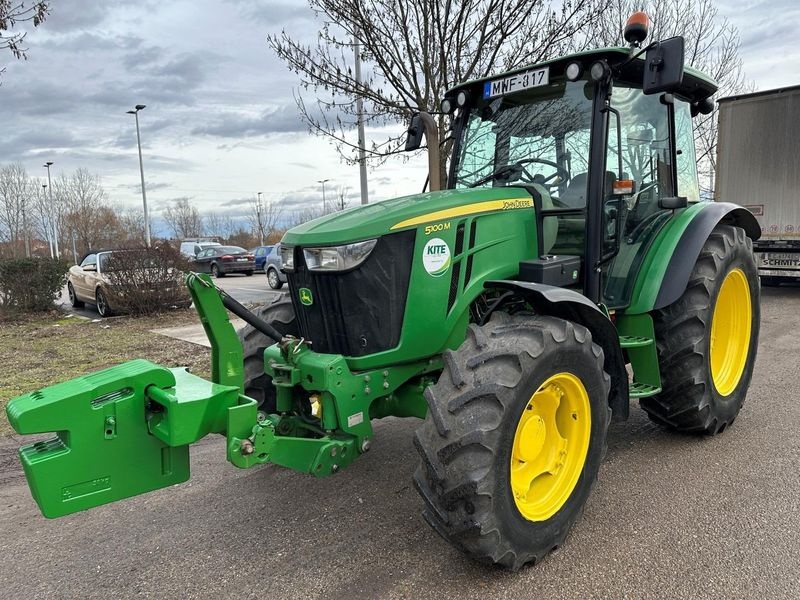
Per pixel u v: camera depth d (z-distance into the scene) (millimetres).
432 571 2764
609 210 3625
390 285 2949
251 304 13492
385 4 7418
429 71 7504
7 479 4109
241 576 2797
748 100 10398
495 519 2510
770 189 10344
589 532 3041
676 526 3057
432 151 5328
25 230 43375
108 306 11914
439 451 2506
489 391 2514
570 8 7473
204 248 25250
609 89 3439
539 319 2852
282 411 3168
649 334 3863
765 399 5043
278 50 7891
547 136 3719
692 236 4000
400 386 3328
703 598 2486
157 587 2746
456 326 3186
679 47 2928
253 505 3516
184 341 8875
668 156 4301
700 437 4262
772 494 3355
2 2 6805
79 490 2361
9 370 7281
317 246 2988
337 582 2711
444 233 3055
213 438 4809
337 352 3074
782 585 2549
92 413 2359
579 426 2977
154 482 2537
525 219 3443
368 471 3902
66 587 2785
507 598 2543
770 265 10547
